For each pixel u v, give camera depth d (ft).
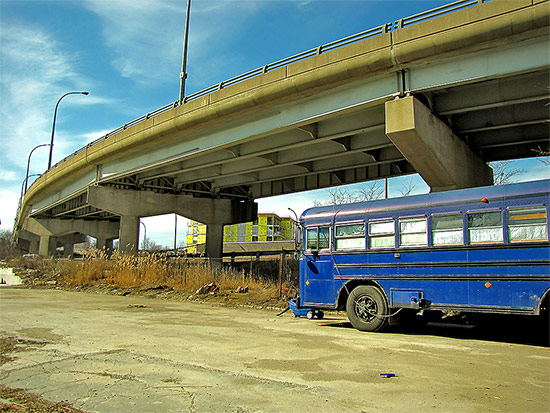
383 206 35.94
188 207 122.62
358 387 18.81
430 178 57.62
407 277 33.73
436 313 39.65
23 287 84.74
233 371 21.44
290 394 17.76
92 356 24.81
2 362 23.30
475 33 47.06
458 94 55.36
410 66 53.16
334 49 58.23
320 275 39.09
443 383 19.56
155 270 76.64
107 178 110.01
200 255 138.51
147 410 15.87
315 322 41.19
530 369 22.36
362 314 35.63
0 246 250.37
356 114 63.52
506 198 29.91
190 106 78.38
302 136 70.69
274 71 64.64
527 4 44.37
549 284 27.58
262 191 120.37
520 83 50.60
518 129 62.64
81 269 85.61
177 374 20.84
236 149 81.82
